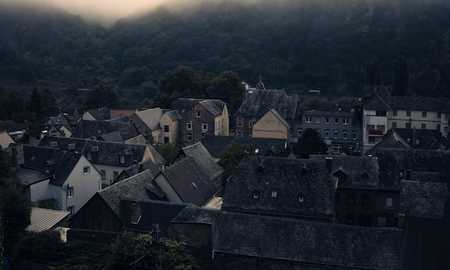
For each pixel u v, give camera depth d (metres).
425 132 94.50
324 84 146.38
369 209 61.94
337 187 61.91
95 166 75.38
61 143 79.12
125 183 54.78
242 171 57.16
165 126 104.25
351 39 157.62
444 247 42.50
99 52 185.00
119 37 190.88
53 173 64.94
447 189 54.97
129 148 76.00
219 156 85.12
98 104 138.25
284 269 43.91
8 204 47.66
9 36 194.75
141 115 103.25
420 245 42.84
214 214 46.88
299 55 159.50
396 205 61.34
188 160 65.50
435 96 128.25
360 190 61.88
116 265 41.41
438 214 51.56
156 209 49.91
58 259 45.44
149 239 42.38
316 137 86.69
